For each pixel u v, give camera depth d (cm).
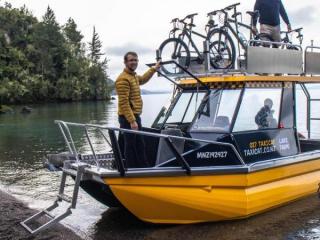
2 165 1012
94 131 1783
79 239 480
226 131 520
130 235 498
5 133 1794
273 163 543
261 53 540
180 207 492
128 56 494
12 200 644
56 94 5603
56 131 1861
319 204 584
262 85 559
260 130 551
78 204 637
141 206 479
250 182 517
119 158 455
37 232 474
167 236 485
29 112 3456
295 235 488
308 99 709
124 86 492
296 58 600
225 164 511
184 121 573
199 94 562
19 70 5200
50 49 5794
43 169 950
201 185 495
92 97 6250
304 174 603
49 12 6141
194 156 500
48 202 666
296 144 607
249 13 622
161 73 547
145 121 1392
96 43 7544
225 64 560
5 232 496
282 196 559
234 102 531
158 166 492
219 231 496
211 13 593
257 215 544
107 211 596
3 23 5597
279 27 676
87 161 541
